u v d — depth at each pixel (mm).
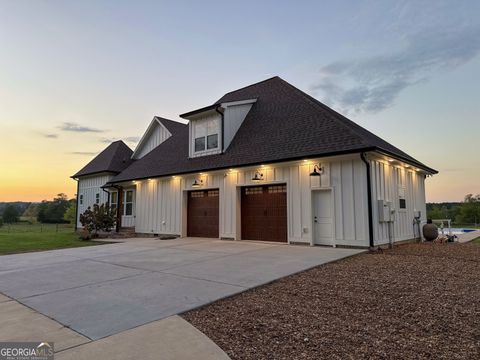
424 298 4391
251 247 10289
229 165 12195
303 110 12531
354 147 9125
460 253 8797
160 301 4426
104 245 12156
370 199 9359
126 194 19656
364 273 6117
